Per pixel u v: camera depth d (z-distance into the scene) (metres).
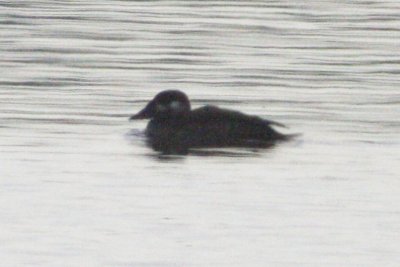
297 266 14.30
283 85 23.80
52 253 14.55
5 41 27.86
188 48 27.44
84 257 14.45
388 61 26.36
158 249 14.71
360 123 20.66
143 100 22.41
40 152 18.61
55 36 28.53
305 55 26.84
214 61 26.03
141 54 26.69
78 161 18.17
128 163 18.12
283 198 16.55
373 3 33.53
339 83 24.00
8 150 18.67
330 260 14.46
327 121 20.83
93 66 25.41
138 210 16.03
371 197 16.61
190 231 15.30
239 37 28.75
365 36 29.11
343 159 18.41
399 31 29.72
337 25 30.33
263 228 15.41
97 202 16.31
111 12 31.78
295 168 17.92
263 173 17.66
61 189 16.81
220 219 15.74
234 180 17.31
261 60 26.19
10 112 21.09
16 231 15.20
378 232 15.34
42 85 23.45
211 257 14.52
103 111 21.41
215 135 19.36
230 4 33.03
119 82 23.88
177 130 19.48
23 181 17.16
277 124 19.55
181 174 17.58
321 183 17.20
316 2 33.50
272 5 33.00
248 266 14.27
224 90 23.38
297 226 15.52
